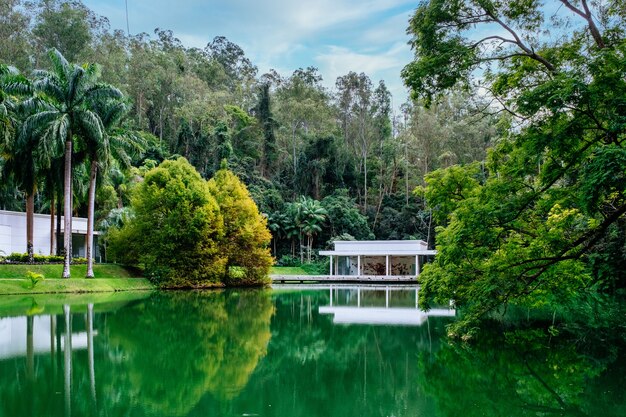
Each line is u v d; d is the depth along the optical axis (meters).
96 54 61.00
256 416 7.07
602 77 9.44
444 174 14.82
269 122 72.62
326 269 56.44
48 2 61.53
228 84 90.81
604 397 7.98
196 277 35.31
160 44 86.44
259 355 11.51
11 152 28.42
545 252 12.40
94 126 27.30
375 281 48.78
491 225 11.52
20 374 9.40
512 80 12.74
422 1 12.73
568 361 10.70
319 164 66.94
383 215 67.50
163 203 34.81
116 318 17.36
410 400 7.91
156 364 10.39
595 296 21.98
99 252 45.38
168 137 72.75
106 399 7.82
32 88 26.56
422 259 53.81
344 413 7.23
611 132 9.52
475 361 10.76
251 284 41.75
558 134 10.16
